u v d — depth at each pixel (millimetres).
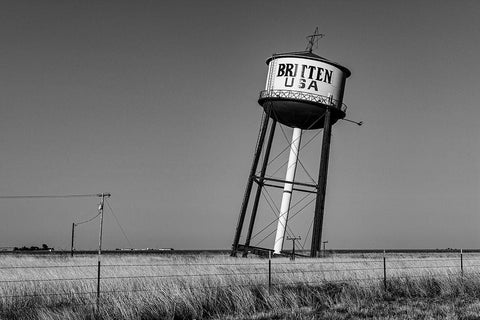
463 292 25109
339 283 24688
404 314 19422
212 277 23484
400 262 36219
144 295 19656
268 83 45500
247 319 18812
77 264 35000
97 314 18234
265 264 31812
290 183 45219
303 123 45625
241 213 45781
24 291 20312
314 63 44312
